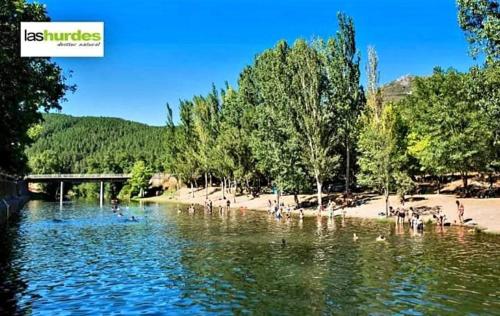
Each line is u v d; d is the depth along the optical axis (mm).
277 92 80125
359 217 67812
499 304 22688
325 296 24469
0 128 43188
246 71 107438
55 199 174375
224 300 24047
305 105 75625
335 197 87125
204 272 31219
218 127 122625
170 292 25859
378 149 66125
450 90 66375
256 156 89625
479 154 64125
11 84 33469
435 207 66562
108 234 54969
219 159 108000
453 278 28125
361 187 92938
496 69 35625
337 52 81062
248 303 23375
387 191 65625
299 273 30281
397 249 38938
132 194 176125
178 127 150250
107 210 102375
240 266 33062
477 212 59062
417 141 79562
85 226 64938
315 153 75438
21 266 34156
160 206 117562
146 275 30516
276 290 25891
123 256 38469
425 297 24047
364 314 21312
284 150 78562
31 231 58562
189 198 143125
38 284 28109
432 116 68188
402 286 26375
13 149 70500
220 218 75000
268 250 40062
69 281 28875
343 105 80000
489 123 41562
